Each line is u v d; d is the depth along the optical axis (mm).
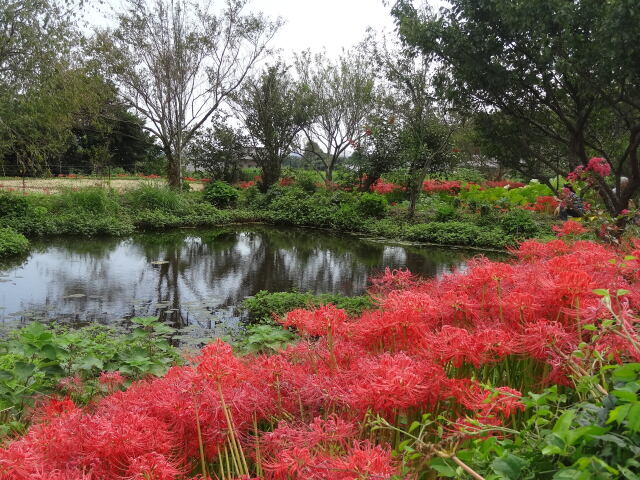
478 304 1802
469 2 8484
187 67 22203
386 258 12375
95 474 1188
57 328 6234
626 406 909
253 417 1510
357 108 25750
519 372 1767
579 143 8688
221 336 5746
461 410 1486
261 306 6887
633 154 7582
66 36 15742
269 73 25359
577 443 1027
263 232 17266
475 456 1146
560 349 1497
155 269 10484
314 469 1175
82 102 18453
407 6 9906
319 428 1283
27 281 9031
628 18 6656
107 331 6293
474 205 18188
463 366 1693
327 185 23562
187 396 1433
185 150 26047
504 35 8539
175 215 18266
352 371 1601
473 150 26359
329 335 1762
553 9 7395
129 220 16281
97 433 1251
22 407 3016
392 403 1294
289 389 1594
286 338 4398
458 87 9766
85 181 27094
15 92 15094
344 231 17734
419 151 17984
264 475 1347
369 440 1305
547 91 8594
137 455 1223
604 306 1400
